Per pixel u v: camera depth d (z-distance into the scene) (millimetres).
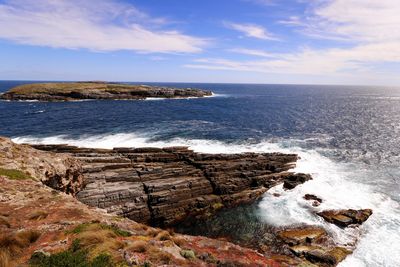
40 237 13977
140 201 31156
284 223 28859
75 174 31625
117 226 16469
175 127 69812
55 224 15656
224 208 33438
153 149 42688
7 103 118562
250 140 58000
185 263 13039
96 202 30000
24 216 16719
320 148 53219
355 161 46219
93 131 63562
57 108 103312
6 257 11328
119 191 31141
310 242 25328
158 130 65750
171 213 31406
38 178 25109
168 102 136250
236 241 26578
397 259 22953
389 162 46188
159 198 31359
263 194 35719
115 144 52125
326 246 24719
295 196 34250
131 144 52344
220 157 40531
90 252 11969
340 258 22828
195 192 33750
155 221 31281
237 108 116312
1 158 25344
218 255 16797
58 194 21609
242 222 29938
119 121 76812
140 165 36844
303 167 42156
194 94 177500
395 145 57438
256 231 27953
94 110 98812
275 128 72188
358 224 27875
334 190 35125
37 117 81562
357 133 69062
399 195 33688
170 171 35656
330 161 45688
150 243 14375
